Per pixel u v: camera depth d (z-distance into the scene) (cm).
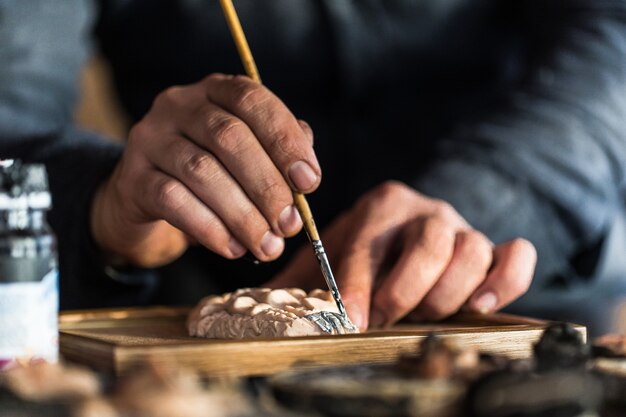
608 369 70
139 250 131
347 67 180
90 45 187
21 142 146
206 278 184
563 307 162
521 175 160
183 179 93
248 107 93
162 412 55
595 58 176
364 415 60
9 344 69
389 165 184
